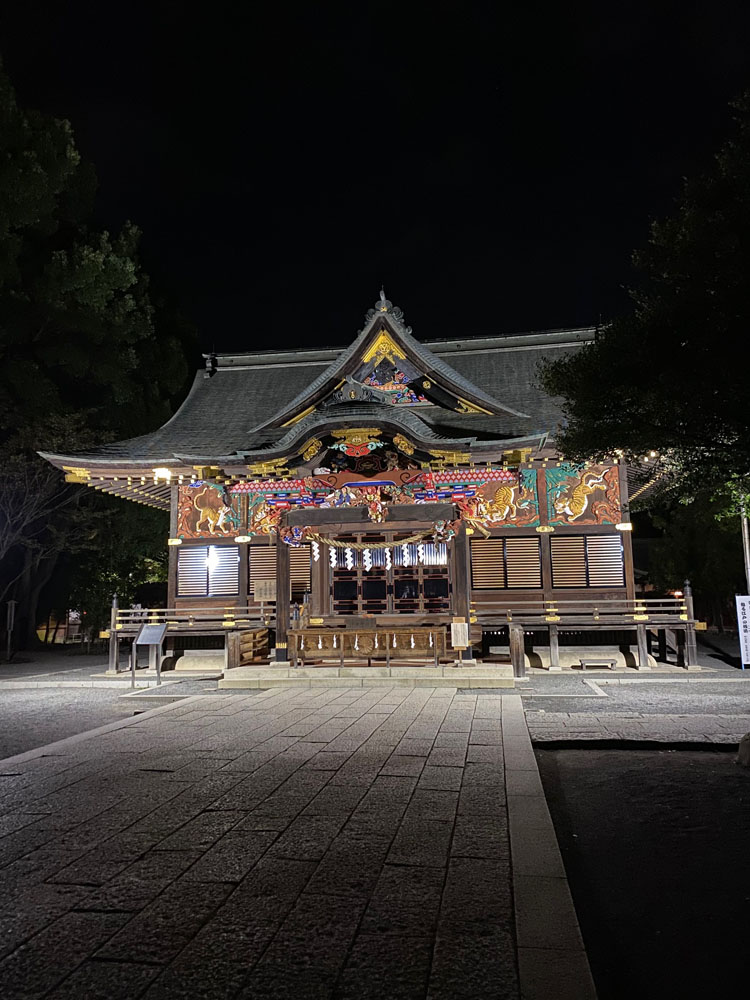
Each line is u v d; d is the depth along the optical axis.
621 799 7.07
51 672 20.75
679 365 8.02
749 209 7.74
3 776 7.36
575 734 9.67
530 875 4.58
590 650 18.97
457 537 16.52
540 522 19.55
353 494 16.95
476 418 20.86
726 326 7.70
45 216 26.97
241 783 6.98
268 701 12.88
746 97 8.02
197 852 5.11
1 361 26.36
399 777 7.13
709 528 26.83
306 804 6.23
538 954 3.55
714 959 4.07
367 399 17.02
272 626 19.56
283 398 25.36
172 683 17.55
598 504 19.41
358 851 5.09
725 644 24.98
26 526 28.80
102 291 26.80
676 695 13.76
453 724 10.17
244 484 18.05
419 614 17.27
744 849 5.70
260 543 21.05
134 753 8.43
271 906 4.19
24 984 3.35
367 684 15.41
